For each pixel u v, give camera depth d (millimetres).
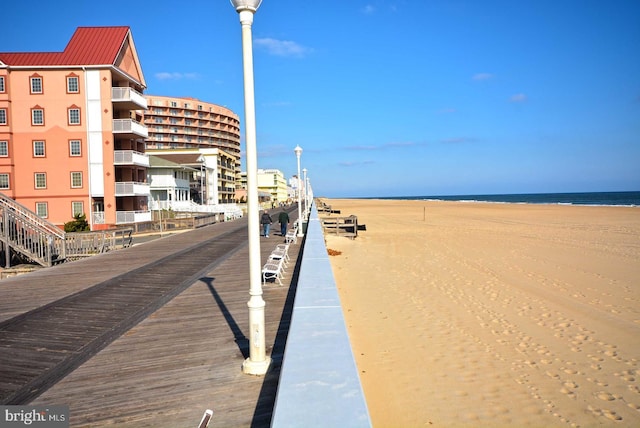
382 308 10539
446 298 11414
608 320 9531
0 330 7863
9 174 34719
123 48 39188
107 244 21875
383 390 6359
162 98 115312
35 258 17469
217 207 51219
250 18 5070
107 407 4988
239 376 5695
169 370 5949
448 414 5703
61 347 6973
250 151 5316
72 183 35500
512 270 15203
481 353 7719
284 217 24141
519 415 5688
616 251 19703
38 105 35188
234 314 8625
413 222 38938
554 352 7762
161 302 9727
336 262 17141
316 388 3883
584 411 5801
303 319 5930
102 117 35594
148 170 52562
